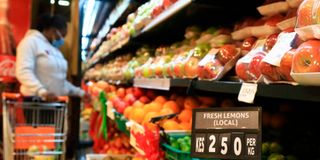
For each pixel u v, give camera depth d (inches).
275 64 32.5
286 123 53.7
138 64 117.0
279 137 48.8
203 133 41.2
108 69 181.9
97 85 157.3
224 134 39.3
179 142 53.4
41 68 122.3
